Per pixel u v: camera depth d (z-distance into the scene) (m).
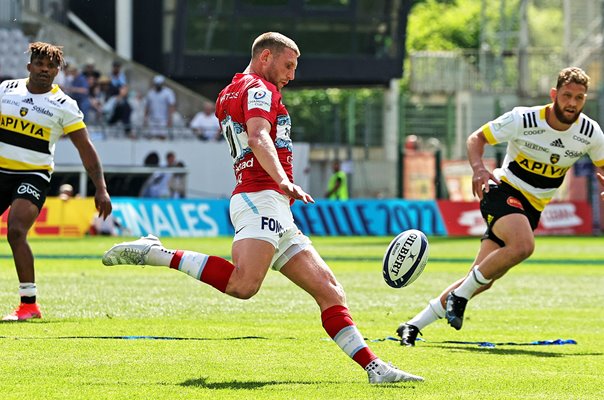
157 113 84.62
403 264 18.97
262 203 16.34
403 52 88.62
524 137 22.03
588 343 22.70
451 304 21.59
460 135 100.81
